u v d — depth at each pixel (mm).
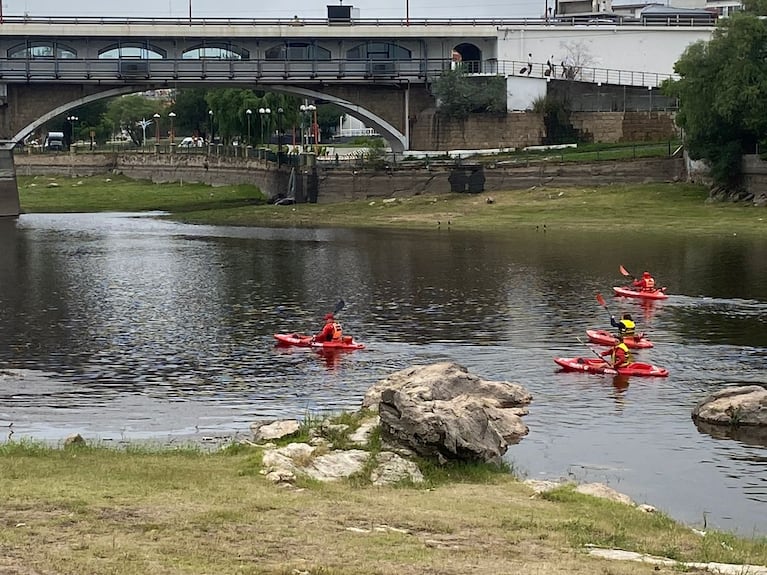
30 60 127500
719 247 85812
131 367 46844
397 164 127438
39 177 182125
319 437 30625
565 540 22328
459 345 51188
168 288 68625
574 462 32938
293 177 135500
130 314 59344
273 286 69312
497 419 36031
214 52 134625
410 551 20641
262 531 21594
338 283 70250
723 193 110062
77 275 74750
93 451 29969
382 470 28078
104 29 130000
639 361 47781
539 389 42531
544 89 135250
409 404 29812
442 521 23172
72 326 55875
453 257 82625
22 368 46531
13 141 130000
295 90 135750
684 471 32156
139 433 36312
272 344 51562
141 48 132750
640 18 155500
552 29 138500
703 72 107625
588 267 76438
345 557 20062
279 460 27766
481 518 23719
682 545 22859
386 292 66562
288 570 19000
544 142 134875
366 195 128250
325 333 50688
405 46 137750
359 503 24531
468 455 29812
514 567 19938
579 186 120312
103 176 182875
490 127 135500
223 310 60656
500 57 138250
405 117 137625
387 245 91312
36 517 22094
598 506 25906
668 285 68438
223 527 21781
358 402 40812
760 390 38438
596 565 20406
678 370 46062
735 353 49281
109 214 132500
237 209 130875
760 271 73688
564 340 52312
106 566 18797
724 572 20500
